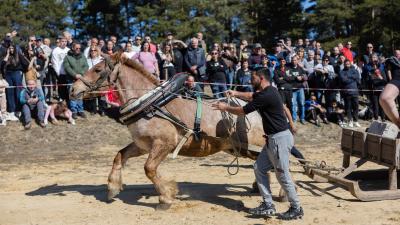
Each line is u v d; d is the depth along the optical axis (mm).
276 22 37781
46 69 15641
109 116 16016
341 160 12258
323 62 17109
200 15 35562
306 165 8461
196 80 14086
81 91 7586
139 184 9383
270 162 7012
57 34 38594
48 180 9812
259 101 6645
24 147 13492
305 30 35969
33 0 38750
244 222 6820
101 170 10930
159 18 33938
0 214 7367
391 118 4785
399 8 30547
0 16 35844
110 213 7375
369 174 9625
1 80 14555
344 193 8484
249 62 15398
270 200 7082
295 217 6832
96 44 14859
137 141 7484
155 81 7812
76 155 12750
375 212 7293
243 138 7730
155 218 7070
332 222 6781
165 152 7398
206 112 7613
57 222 6957
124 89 7594
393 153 7984
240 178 9938
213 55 14930
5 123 14492
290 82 15828
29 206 7809
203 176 10141
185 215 7203
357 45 31922
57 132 14508
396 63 4906
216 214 7230
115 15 37062
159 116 7344
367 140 8695
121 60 7598
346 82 16703
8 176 10234
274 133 6684
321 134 16078
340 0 33125
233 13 36094
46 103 15469
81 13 38219
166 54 14602
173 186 7562
